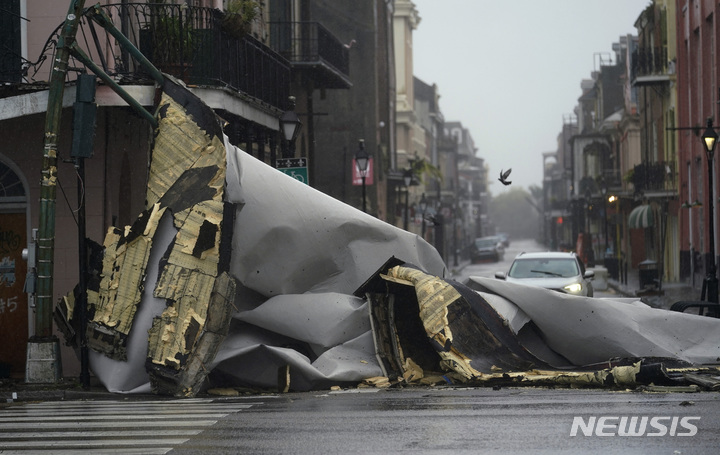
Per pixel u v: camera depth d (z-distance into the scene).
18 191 25.17
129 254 20.77
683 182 62.97
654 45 72.25
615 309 22.09
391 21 82.19
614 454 11.91
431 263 23.53
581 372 19.88
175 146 21.42
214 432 14.32
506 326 21.44
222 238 20.64
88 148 21.16
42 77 26.17
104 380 20.47
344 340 21.08
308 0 49.22
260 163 22.06
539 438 13.02
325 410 16.38
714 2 52.94
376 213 65.56
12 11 26.27
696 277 58.72
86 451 13.12
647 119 79.06
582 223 122.56
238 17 27.12
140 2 26.97
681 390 17.59
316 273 22.16
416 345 21.64
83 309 20.91
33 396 20.08
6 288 25.27
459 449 12.37
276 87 33.66
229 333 21.36
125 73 24.59
